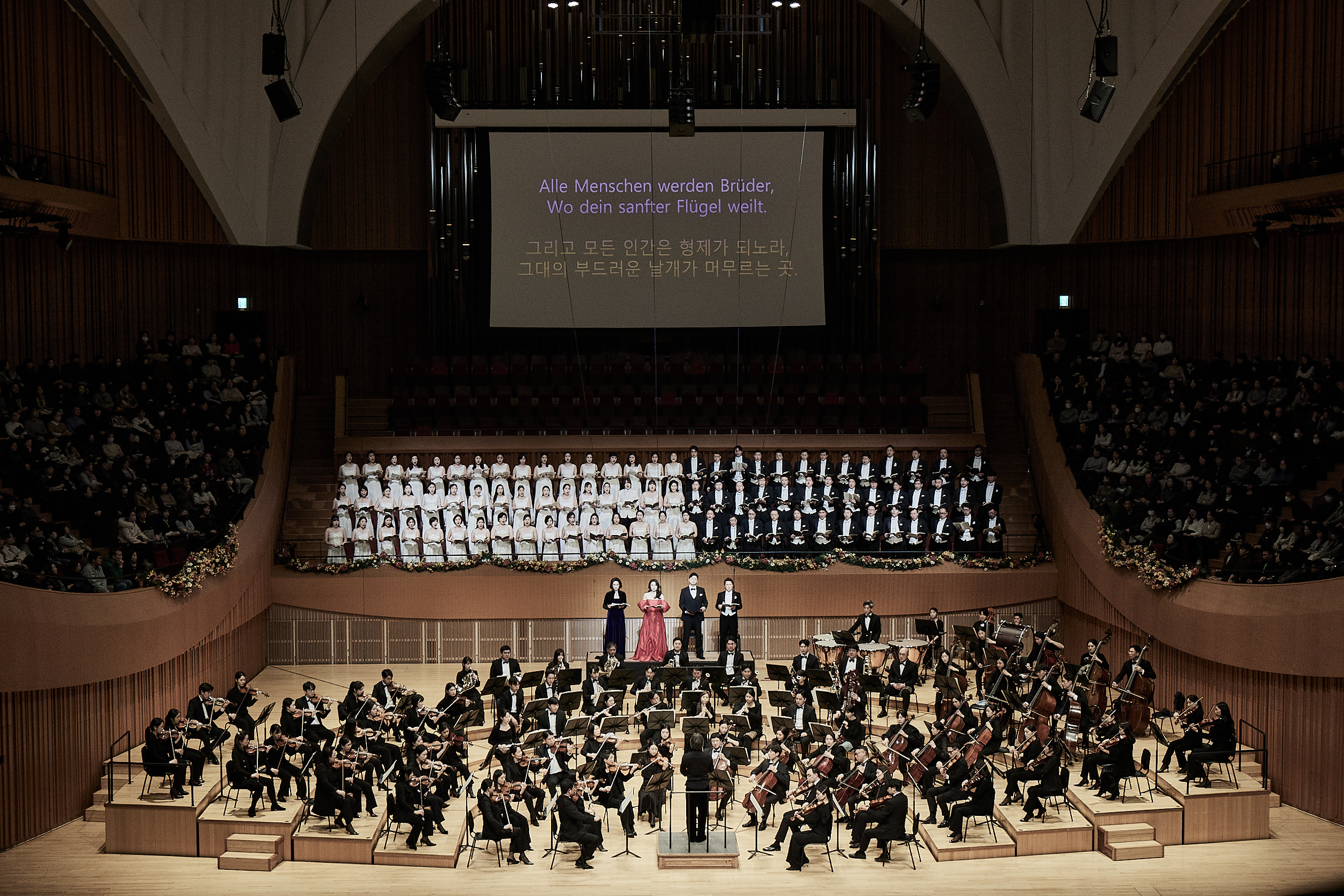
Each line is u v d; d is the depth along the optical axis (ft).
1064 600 64.90
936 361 82.17
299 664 65.82
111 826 43.91
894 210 80.48
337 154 79.36
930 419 75.15
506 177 77.25
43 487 53.88
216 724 51.78
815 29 77.71
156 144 69.26
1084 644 63.31
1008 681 50.24
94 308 68.44
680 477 69.00
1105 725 46.26
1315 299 64.90
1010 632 55.01
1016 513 69.77
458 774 46.91
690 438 71.56
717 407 74.74
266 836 43.24
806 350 79.30
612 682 50.52
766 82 77.61
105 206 64.18
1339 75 59.16
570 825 42.42
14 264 63.00
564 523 67.72
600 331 77.97
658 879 41.34
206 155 71.41
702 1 58.54
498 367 76.13
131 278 70.95
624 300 77.71
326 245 79.66
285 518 68.95
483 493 67.41
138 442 61.16
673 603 65.41
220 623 58.08
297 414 74.28
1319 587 45.96
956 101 77.10
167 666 53.26
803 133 77.41
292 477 71.15
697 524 67.51
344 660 66.03
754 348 79.20
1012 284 81.10
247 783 44.14
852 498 66.59
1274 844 44.37
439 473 67.87
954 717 46.44
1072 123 74.90
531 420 73.72
